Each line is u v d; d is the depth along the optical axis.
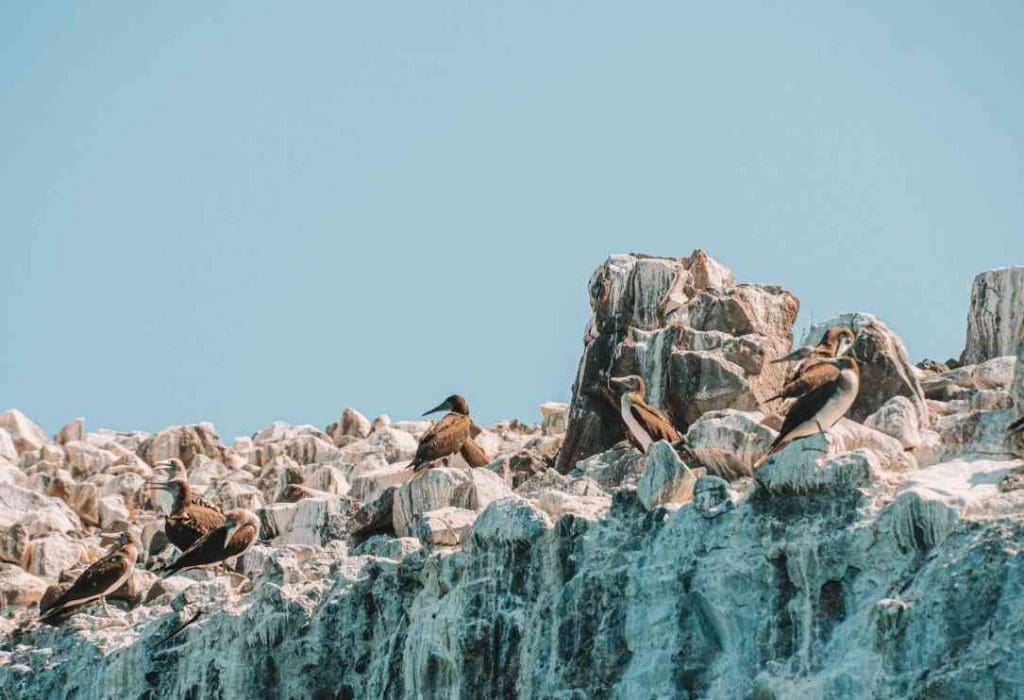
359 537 104.12
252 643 94.25
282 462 133.88
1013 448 81.00
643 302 111.81
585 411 110.44
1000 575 71.00
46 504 125.75
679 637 78.38
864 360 94.69
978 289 111.56
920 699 70.38
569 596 82.25
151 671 97.25
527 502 86.75
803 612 76.00
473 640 86.00
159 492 131.38
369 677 91.62
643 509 83.00
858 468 77.62
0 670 103.69
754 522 78.75
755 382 104.81
